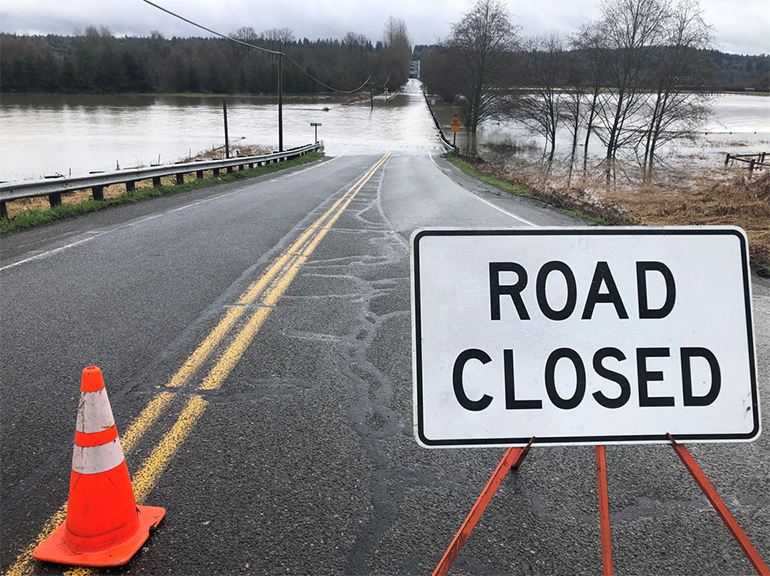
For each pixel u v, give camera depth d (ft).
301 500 7.98
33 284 18.78
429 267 6.36
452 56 215.10
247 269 21.18
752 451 9.71
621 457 9.41
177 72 492.95
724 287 6.52
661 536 7.47
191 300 17.24
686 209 42.80
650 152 136.77
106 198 41.06
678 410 6.38
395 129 272.10
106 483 6.81
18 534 7.20
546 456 9.41
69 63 448.65
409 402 10.94
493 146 181.16
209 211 36.60
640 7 130.21
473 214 37.63
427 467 8.90
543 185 67.36
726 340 6.48
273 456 9.04
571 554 7.07
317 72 521.24
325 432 9.78
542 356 6.36
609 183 76.59
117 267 21.22
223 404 10.67
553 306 6.42
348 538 7.25
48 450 9.11
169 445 9.25
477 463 9.08
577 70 156.97
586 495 8.31
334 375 12.05
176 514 7.63
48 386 11.30
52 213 32.63
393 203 43.98
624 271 6.49
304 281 19.58
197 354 13.02
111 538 6.81
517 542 7.26
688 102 130.62
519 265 6.42
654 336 6.44
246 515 7.64
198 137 210.18
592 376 6.37
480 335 6.34
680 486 8.59
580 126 171.12
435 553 7.03
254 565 6.75
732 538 7.47
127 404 10.59
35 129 211.20
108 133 208.85
